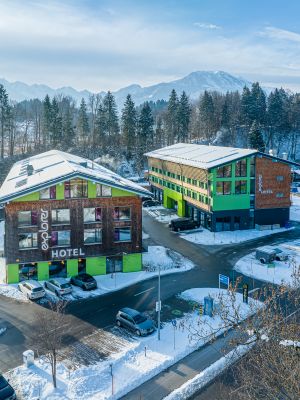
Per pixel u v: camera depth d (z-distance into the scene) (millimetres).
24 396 27844
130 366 31188
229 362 29922
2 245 59594
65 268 48312
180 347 33750
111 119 128000
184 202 76750
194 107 199375
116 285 46688
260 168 67750
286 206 70312
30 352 31109
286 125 141375
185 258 56031
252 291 44969
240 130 144750
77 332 36438
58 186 46469
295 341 17797
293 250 59000
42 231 46656
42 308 40844
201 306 41188
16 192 44938
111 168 117750
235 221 68562
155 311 40500
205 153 76625
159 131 142250
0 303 41875
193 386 28359
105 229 48594
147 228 70750
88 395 27891
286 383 16766
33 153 116562
